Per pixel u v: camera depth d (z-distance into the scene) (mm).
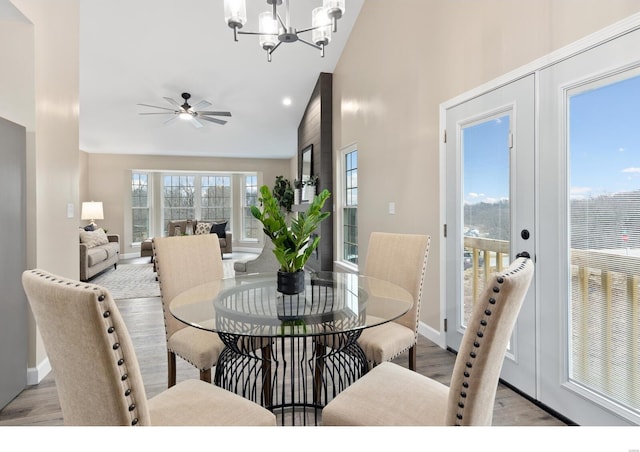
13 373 2066
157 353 2738
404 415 1162
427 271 2963
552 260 1861
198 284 2160
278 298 1740
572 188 1765
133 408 862
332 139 5336
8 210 2020
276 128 7109
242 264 4664
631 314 1535
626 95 1530
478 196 2412
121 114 6105
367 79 4047
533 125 1961
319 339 1950
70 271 2760
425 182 2967
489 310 895
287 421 1840
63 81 2635
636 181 1509
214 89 5547
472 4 2404
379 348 1753
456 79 2578
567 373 1799
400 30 3318
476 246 2438
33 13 2219
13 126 2086
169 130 6887
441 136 2748
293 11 4031
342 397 1264
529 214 1998
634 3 1475
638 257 1505
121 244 8180
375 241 2400
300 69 5195
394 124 3451
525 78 2006
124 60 4715
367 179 4078
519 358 2070
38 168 2270
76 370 854
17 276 2117
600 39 1606
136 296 4551
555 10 1820
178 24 4137
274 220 1628
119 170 8148
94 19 3996
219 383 1782
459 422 961
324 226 5309
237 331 1318
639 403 1518
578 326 1751
